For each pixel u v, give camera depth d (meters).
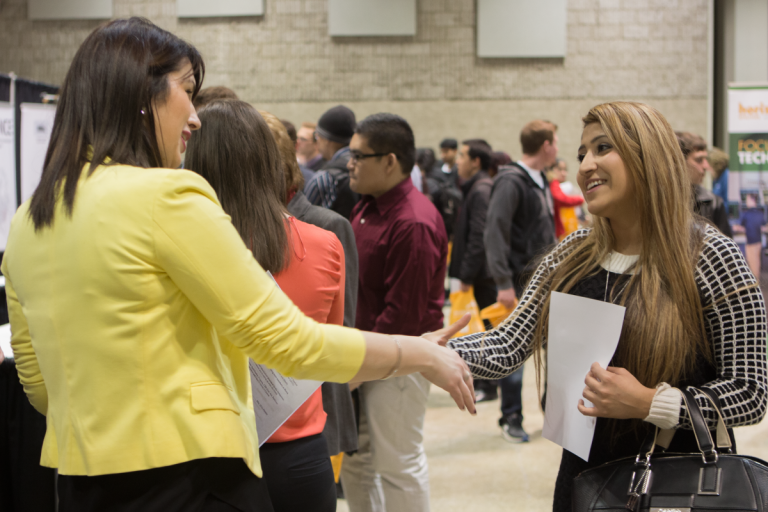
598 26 8.57
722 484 1.04
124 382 0.85
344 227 1.77
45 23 8.69
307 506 1.33
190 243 0.84
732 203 5.07
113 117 0.90
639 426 1.20
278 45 8.73
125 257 0.83
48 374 0.91
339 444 1.64
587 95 8.63
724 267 1.14
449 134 8.76
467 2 8.62
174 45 0.96
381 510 2.12
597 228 1.31
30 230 0.91
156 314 0.85
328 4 8.65
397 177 2.16
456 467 3.15
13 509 1.57
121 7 8.70
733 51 8.10
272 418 1.18
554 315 1.26
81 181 0.88
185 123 0.98
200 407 0.87
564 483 1.30
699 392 1.10
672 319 1.14
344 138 3.43
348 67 8.73
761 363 1.11
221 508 0.91
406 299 2.08
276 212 1.28
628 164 1.19
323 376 0.93
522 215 3.42
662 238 1.17
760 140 5.02
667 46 8.49
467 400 1.08
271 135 1.31
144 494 0.86
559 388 1.25
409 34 8.64
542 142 3.41
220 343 0.96
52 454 0.96
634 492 1.06
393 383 1.99
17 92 3.15
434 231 2.13
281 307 0.89
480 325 3.46
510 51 8.61
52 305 0.88
